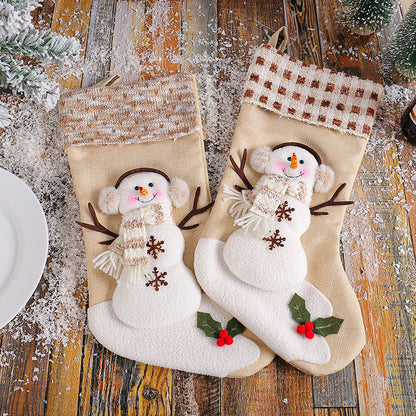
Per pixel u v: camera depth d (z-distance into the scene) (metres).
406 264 0.84
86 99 0.83
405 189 0.87
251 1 0.96
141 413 0.78
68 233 0.85
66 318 0.81
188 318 0.76
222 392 0.78
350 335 0.76
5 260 0.78
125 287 0.75
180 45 0.94
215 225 0.78
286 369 0.79
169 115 0.82
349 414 0.78
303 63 0.85
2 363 0.79
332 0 0.96
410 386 0.79
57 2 0.95
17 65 0.72
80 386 0.79
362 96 0.83
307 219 0.77
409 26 0.86
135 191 0.78
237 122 0.86
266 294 0.76
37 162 0.87
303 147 0.81
